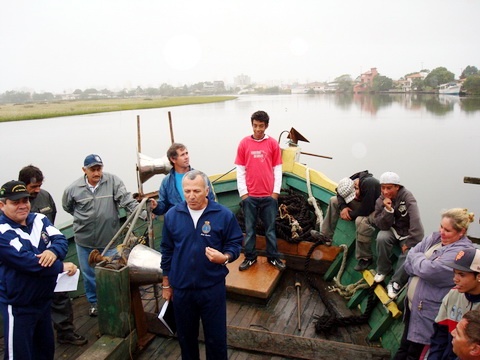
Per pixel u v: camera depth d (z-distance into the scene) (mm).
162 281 3021
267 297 3893
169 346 3297
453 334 1815
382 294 3354
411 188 10625
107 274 2980
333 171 12609
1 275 2559
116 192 3766
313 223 4926
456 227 2439
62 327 3391
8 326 2574
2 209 2600
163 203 3758
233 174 5449
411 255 2705
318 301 3967
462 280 2016
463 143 15281
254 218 4219
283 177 5617
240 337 3273
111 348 2922
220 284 2625
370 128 19297
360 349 3082
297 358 3098
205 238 2543
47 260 2574
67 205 3707
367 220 3666
